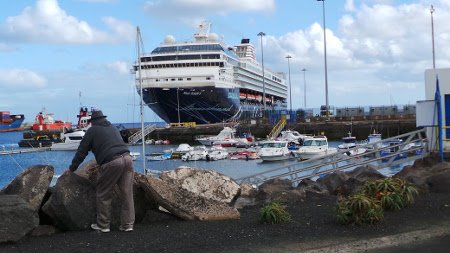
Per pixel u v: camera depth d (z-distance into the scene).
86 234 8.05
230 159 56.19
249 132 84.44
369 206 8.28
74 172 8.77
